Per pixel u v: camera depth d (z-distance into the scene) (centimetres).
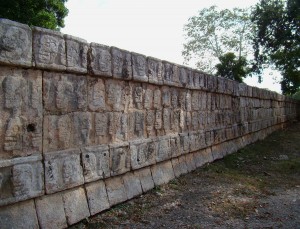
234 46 3672
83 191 516
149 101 709
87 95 534
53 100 470
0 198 394
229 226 514
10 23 404
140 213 559
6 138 404
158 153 729
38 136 444
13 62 406
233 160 1073
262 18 2819
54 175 460
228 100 1191
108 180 576
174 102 816
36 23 1476
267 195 700
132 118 651
